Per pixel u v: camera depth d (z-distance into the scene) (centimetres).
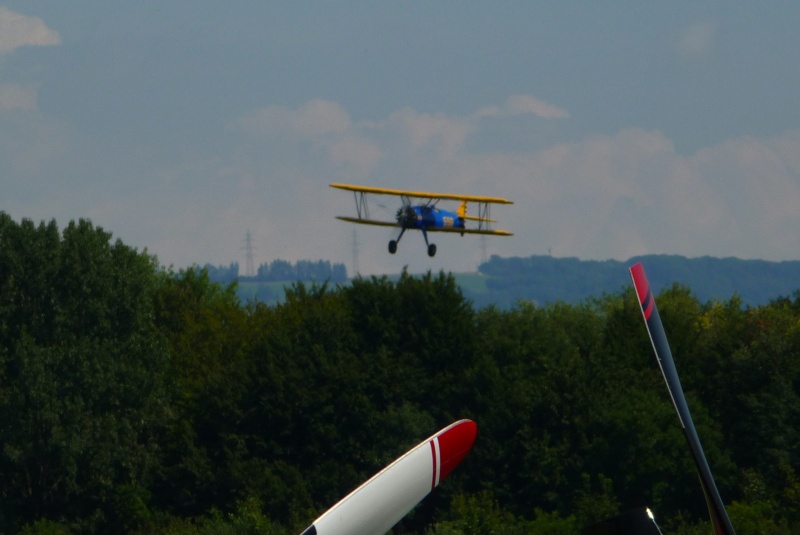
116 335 17962
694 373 17012
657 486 14788
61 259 17712
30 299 17425
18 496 16612
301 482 16525
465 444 1608
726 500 14988
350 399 17425
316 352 18000
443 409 17962
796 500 13375
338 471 16938
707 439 14988
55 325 17288
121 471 17175
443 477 1594
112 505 16925
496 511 13988
